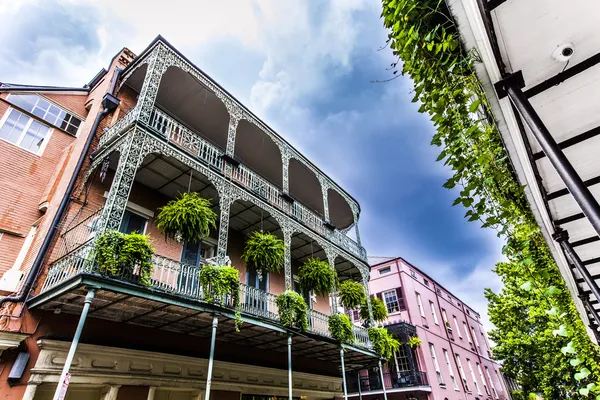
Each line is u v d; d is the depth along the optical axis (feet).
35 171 30.09
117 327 25.85
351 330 36.83
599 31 6.90
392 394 59.77
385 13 10.32
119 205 22.57
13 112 30.35
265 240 33.37
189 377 28.66
